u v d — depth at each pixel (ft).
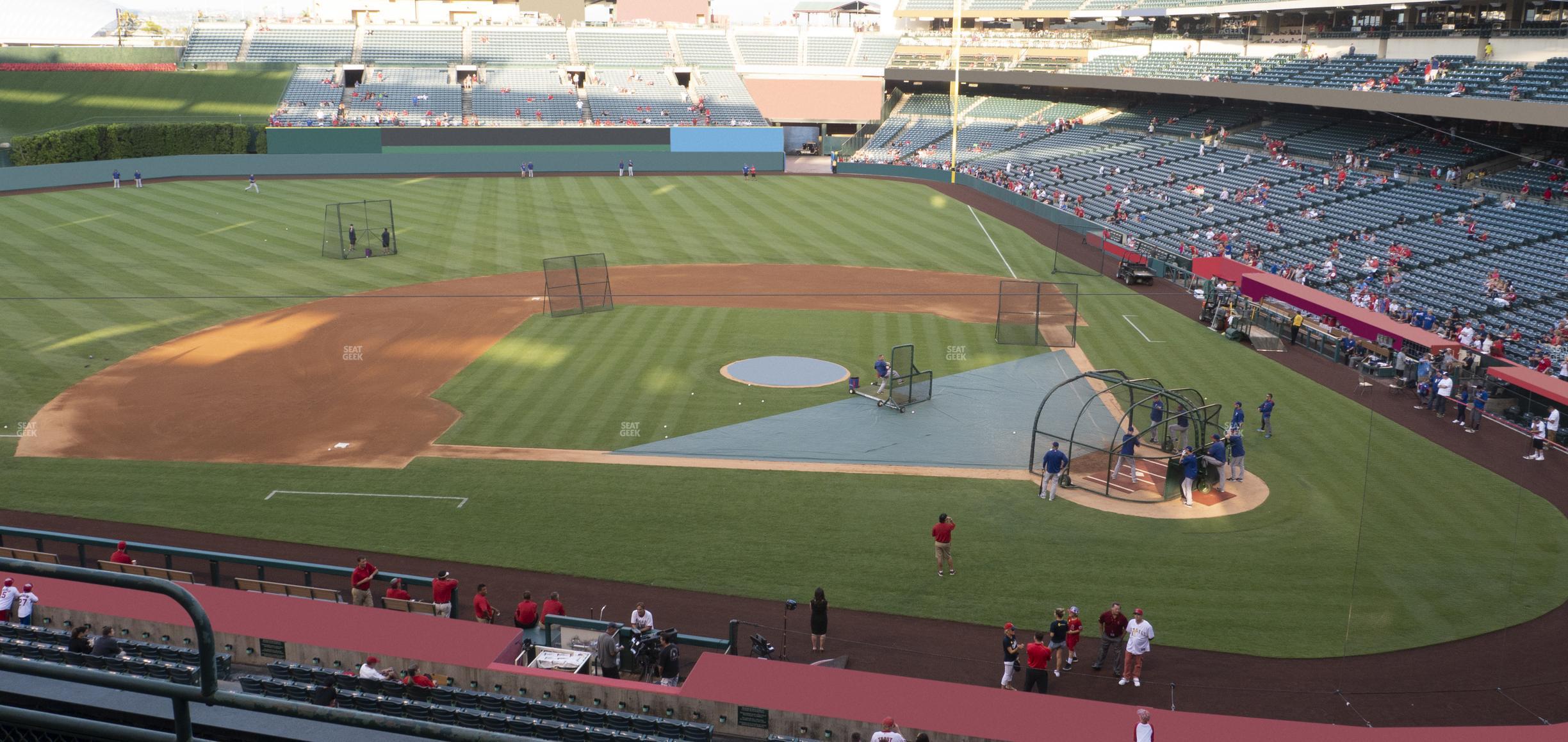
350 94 318.04
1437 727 55.67
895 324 152.25
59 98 294.25
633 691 58.23
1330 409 118.01
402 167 289.74
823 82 370.94
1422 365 121.29
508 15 426.10
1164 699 65.26
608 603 76.48
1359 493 95.09
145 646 59.06
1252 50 269.85
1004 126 336.29
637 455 103.50
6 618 64.90
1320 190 202.39
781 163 313.94
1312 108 247.91
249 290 162.91
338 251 192.03
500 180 283.59
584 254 195.93
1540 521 89.20
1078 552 84.74
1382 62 217.36
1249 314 153.28
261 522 88.33
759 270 186.29
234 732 26.45
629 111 328.70
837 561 82.94
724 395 120.98
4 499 91.40
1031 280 181.98
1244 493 95.50
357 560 81.66
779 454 104.22
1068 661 68.95
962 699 57.21
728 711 56.75
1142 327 152.15
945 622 74.43
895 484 97.60
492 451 103.91
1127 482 98.02
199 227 207.31
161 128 271.08
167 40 372.38
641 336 143.84
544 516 90.07
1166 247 195.31
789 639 71.67
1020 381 127.54
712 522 89.35
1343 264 170.40
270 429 108.78
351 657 61.31
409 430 108.99
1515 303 143.95
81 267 173.27
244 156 275.80
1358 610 75.15
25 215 212.64
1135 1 330.75
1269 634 72.49
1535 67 181.27
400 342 138.92
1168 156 255.50
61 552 82.28
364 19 407.85
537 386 122.83
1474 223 170.09
